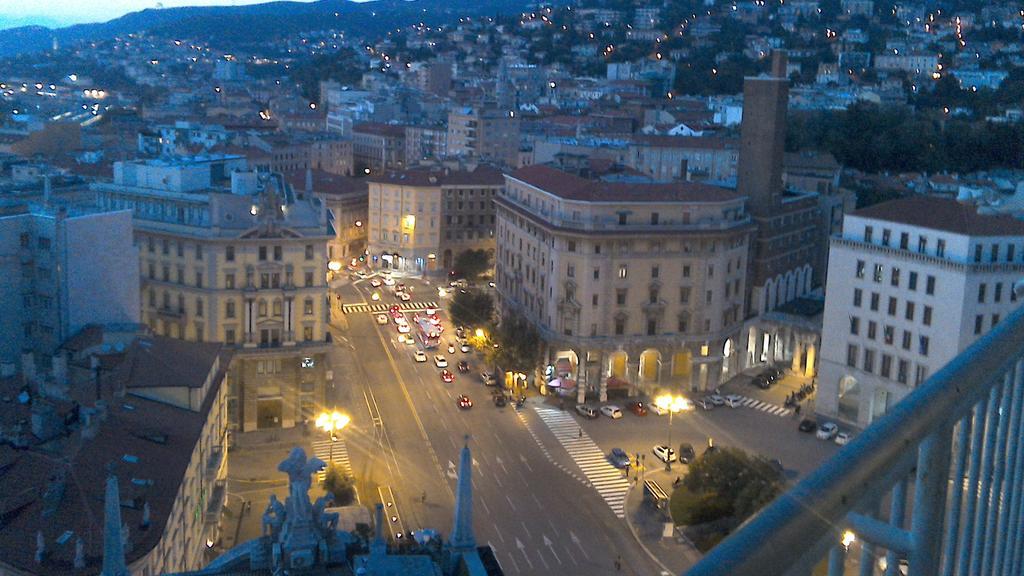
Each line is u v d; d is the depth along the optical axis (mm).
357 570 52969
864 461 9273
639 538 108000
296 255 141375
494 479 124062
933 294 130625
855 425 142375
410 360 173625
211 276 138250
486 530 109625
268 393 140875
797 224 185000
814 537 8258
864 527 9133
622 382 156750
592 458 132125
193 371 98625
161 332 144250
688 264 156250
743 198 164250
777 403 156500
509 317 167125
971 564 12070
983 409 11758
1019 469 13258
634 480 124438
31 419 84125
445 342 185375
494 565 59406
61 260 116375
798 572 8062
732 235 158250
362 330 193500
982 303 127812
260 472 124500
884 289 136750
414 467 126875
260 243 139500
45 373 103125
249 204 141000
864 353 140125
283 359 141250
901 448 9742
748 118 173375
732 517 101875
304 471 56375
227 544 102875
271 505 59500
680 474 126000
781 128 172375
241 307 140000
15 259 115750
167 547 73688
